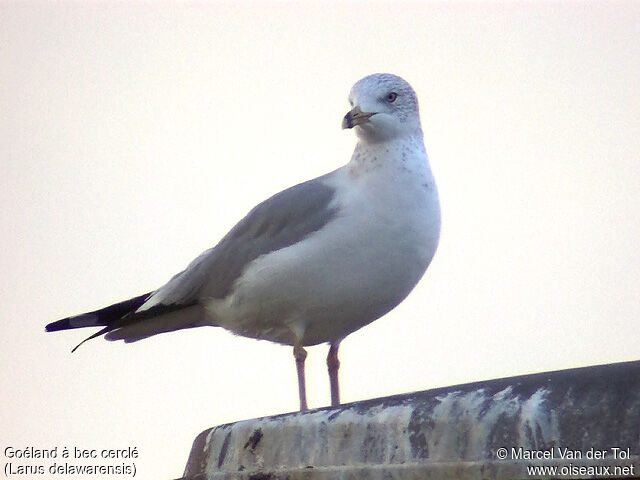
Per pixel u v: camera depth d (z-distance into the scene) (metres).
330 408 8.77
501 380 8.08
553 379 7.84
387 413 8.39
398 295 12.48
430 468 8.02
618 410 7.48
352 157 12.63
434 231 12.38
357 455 8.45
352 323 12.79
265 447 9.02
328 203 12.35
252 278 12.55
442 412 8.09
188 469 10.02
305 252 12.20
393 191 12.15
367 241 12.10
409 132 12.45
